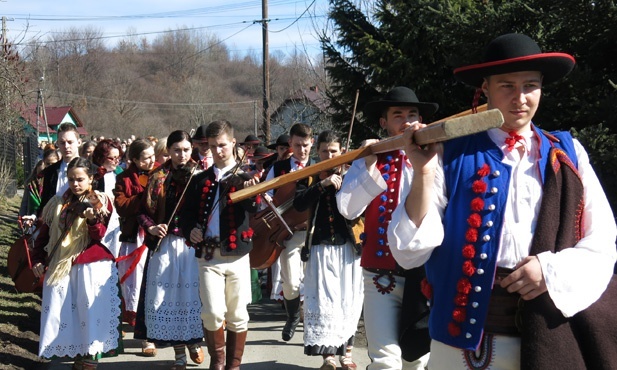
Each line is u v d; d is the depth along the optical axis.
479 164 2.79
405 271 4.42
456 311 2.75
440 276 2.82
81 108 60.97
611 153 6.68
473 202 2.75
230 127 5.93
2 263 10.15
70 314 5.76
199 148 8.18
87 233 5.82
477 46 8.34
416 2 9.21
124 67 65.31
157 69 65.75
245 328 5.93
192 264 6.24
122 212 6.78
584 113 7.34
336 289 5.82
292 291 7.02
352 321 5.91
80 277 5.77
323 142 6.10
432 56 10.09
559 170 2.74
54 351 5.70
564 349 2.62
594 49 7.77
